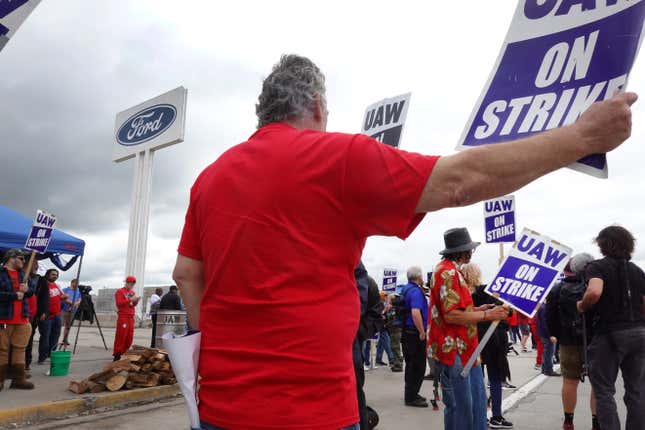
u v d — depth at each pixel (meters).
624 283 4.17
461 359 3.82
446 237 4.17
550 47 1.57
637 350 4.09
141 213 19.11
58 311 10.67
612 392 4.16
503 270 4.43
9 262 7.19
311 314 1.22
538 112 1.55
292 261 1.23
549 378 10.20
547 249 4.39
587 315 4.54
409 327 7.16
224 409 1.23
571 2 1.55
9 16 2.58
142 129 19.83
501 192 1.21
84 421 5.82
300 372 1.19
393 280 15.47
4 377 6.89
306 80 1.49
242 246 1.27
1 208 10.56
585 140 1.20
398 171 1.21
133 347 7.95
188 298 1.53
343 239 1.26
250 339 1.24
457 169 1.19
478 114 1.64
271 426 1.17
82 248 11.39
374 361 13.27
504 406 7.17
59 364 8.38
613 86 1.43
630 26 1.42
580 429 5.76
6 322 6.88
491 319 3.71
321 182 1.25
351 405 1.25
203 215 1.42
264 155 1.33
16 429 5.40
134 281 10.87
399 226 1.23
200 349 1.36
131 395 6.96
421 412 6.70
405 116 4.77
